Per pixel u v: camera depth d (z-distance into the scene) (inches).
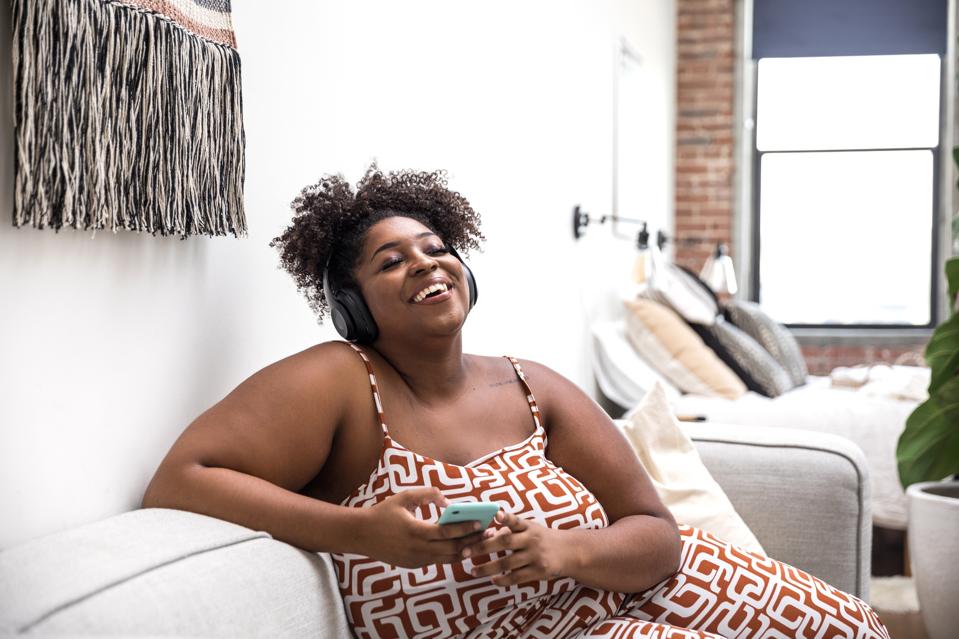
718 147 269.0
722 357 173.5
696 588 63.9
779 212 271.9
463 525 48.3
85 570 41.1
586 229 165.9
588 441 63.4
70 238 50.8
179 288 60.6
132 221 52.2
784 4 266.8
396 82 92.2
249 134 67.9
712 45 268.4
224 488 50.4
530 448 60.4
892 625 124.6
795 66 269.6
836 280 269.4
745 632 63.2
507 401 62.1
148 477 57.7
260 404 53.7
